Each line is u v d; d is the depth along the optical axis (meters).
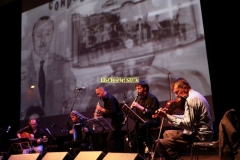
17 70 7.84
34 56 7.24
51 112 6.68
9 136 7.62
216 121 5.12
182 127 2.98
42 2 7.34
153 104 4.28
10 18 8.06
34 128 6.33
